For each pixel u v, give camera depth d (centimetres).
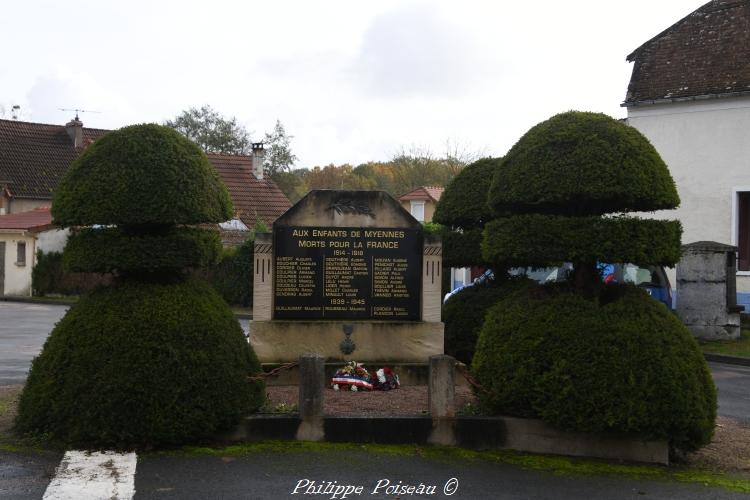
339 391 1004
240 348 819
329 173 6456
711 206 2211
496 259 877
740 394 1248
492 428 801
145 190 809
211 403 765
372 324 1088
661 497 675
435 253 1105
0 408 915
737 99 2161
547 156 866
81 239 827
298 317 1089
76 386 753
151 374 754
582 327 791
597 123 874
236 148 5853
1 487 637
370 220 1102
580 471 742
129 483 655
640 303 822
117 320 778
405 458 755
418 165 5559
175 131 886
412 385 1073
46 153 4469
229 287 2931
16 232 3609
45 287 3553
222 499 626
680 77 2278
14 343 1761
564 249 825
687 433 779
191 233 855
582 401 762
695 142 2236
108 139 848
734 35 2266
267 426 793
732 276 1862
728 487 711
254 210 3784
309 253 1092
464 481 697
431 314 1102
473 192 1268
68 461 711
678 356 783
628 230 822
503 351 816
